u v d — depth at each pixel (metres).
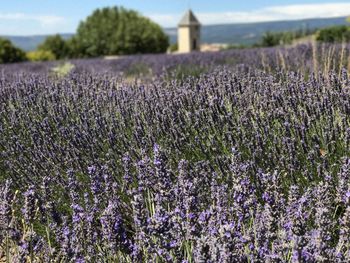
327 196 2.65
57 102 5.41
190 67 11.36
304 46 10.88
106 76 7.36
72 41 47.09
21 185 3.73
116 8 49.72
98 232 2.69
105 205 3.13
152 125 4.34
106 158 3.99
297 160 3.31
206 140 3.96
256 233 2.39
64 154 4.03
